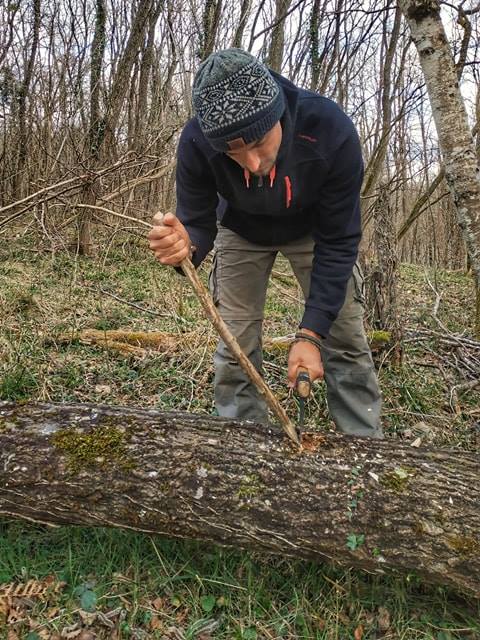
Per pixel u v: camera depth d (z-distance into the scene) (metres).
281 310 5.36
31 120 7.24
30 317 4.36
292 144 1.84
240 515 1.70
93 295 5.20
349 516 1.66
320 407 3.10
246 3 6.46
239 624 1.68
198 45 8.02
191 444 1.82
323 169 1.90
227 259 2.41
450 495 1.67
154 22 8.35
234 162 1.89
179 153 2.02
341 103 6.32
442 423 3.12
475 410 3.29
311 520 1.67
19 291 4.78
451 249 13.63
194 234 2.11
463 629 1.67
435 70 2.36
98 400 3.20
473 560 1.57
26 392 3.11
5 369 3.24
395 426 3.01
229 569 1.86
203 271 6.10
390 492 1.69
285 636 1.68
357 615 1.71
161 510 1.74
